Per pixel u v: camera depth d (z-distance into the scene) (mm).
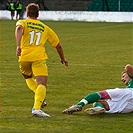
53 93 25500
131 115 20359
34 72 20375
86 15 103188
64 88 27047
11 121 19234
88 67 35719
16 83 28422
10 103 22719
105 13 101938
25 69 21000
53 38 21188
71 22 97812
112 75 32000
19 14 103688
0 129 18062
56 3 120812
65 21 101500
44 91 19984
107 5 109000
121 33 70312
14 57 41000
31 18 20875
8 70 33562
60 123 18984
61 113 20688
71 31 73562
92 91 26297
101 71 33750
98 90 26641
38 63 20375
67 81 29438
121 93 20500
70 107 20547
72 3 120250
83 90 26531
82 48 49969
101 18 102312
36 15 20953
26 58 20438
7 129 18062
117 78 30766
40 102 19906
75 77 31016
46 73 20406
